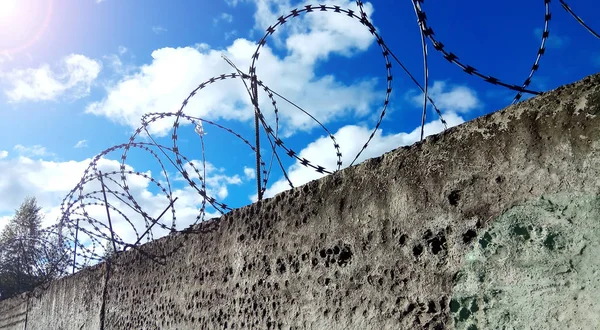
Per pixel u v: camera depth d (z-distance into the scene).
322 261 3.55
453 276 2.68
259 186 4.54
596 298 2.12
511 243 2.45
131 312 6.45
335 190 3.58
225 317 4.55
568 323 2.20
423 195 2.92
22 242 9.39
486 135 2.65
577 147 2.27
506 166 2.53
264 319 4.02
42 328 9.30
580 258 2.20
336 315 3.33
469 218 2.65
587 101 2.26
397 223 3.04
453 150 2.80
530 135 2.45
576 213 2.24
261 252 4.23
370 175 3.31
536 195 2.39
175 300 5.51
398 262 2.99
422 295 2.82
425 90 3.09
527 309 2.35
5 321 11.18
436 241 2.80
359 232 3.29
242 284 4.39
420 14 2.92
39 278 9.67
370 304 3.11
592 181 2.20
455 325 2.62
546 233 2.33
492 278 2.50
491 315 2.48
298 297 3.70
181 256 5.59
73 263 7.49
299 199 3.91
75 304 8.17
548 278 2.29
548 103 2.40
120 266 7.01
